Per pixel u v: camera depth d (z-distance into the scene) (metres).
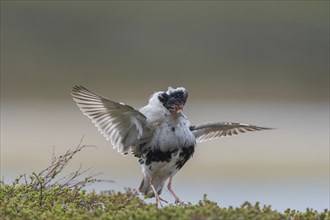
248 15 64.88
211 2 66.56
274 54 62.34
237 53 62.28
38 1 64.12
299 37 63.00
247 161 31.52
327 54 62.41
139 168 28.88
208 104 55.31
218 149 34.00
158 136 12.66
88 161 30.22
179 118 12.77
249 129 14.22
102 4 66.06
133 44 62.75
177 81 59.28
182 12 65.62
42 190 11.67
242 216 9.56
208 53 62.00
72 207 10.95
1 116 45.22
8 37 61.25
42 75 58.06
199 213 9.51
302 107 52.88
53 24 63.25
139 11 65.94
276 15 64.88
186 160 13.05
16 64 58.66
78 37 62.59
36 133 38.50
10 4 63.12
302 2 65.75
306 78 58.84
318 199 24.38
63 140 36.25
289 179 28.38
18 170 28.30
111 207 11.05
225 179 28.45
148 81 59.47
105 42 62.75
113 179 26.47
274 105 54.72
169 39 63.12
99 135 37.81
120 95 57.47
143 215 9.57
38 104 51.91
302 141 37.06
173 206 10.22
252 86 58.28
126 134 12.71
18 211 10.63
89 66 59.94
